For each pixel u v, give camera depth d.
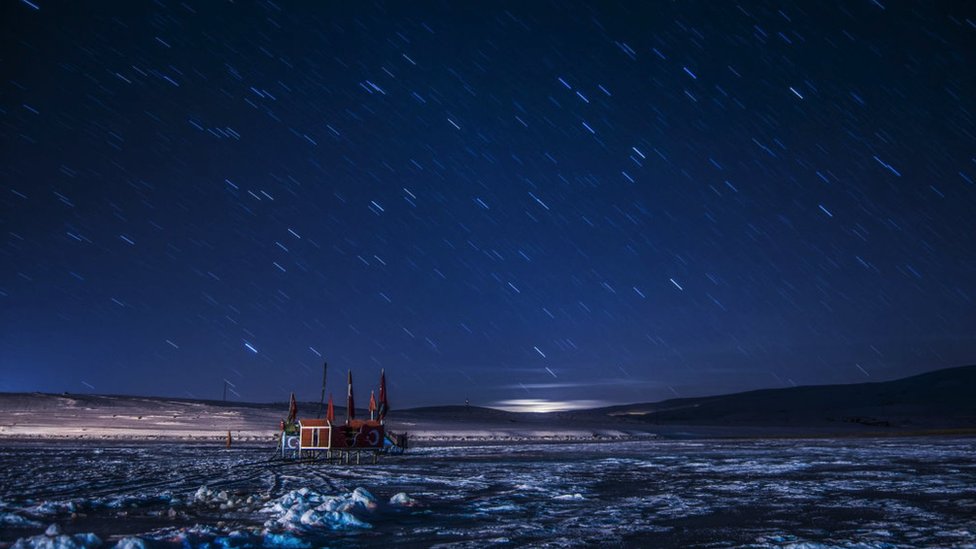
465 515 12.66
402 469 25.09
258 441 52.00
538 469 25.34
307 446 28.72
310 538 9.84
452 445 50.72
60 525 10.90
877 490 17.48
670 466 26.98
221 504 13.56
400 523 11.56
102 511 12.59
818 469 24.98
